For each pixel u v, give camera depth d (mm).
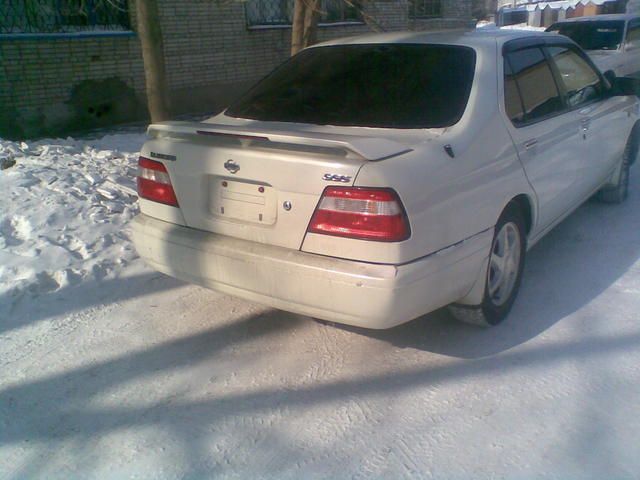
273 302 3248
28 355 3605
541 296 4242
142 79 10789
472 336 3766
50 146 7250
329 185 2977
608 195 6070
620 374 3338
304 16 7051
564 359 3494
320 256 3064
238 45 11969
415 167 3051
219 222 3371
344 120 3691
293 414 3082
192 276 3508
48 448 2877
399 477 2662
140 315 4039
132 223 3771
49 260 4559
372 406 3131
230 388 3295
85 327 3900
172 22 10867
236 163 3229
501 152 3631
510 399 3160
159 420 3055
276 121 3854
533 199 4016
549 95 4387
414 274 2988
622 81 5344
